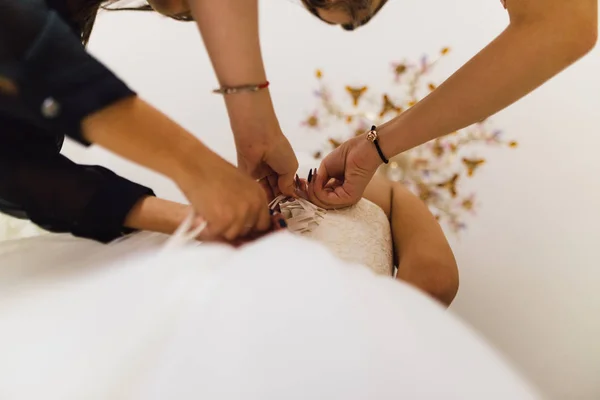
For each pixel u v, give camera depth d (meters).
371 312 0.34
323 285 0.35
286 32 1.27
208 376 0.30
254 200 0.50
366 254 0.62
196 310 0.34
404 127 0.67
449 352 0.33
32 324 0.36
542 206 1.15
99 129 0.40
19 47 0.37
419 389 0.30
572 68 1.16
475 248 1.17
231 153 1.16
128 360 0.32
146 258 0.43
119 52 1.24
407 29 1.24
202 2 0.50
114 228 0.56
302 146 1.25
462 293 1.14
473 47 1.22
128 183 0.59
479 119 0.66
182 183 0.45
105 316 0.35
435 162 1.19
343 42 1.26
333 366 0.30
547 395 1.00
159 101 1.22
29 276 0.48
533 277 1.13
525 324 1.10
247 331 0.32
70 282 0.43
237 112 0.55
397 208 0.77
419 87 1.23
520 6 0.58
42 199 0.55
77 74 0.38
